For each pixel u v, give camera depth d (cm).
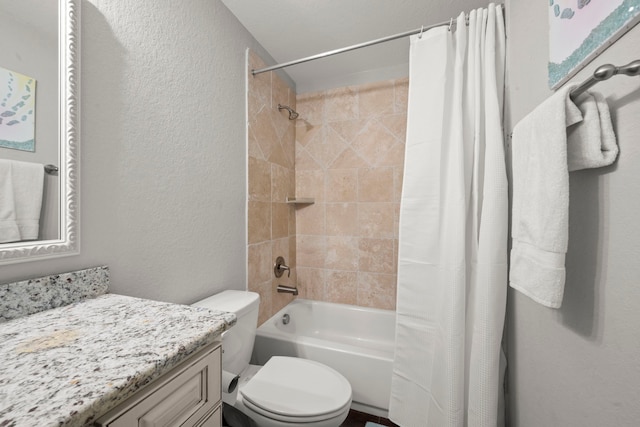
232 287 139
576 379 64
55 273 65
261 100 167
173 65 102
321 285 212
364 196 200
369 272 199
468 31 116
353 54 177
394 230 193
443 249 113
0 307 54
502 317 98
